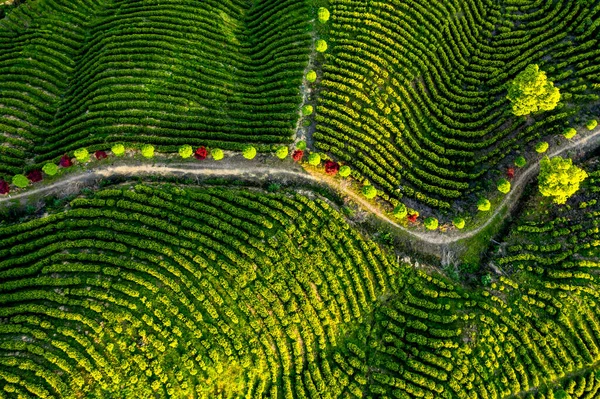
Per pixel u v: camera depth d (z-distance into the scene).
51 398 33.56
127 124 46.53
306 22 51.69
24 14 54.31
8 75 49.53
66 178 44.00
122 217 40.47
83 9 54.72
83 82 49.66
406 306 41.84
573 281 43.25
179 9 53.16
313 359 39.38
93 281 37.38
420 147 48.00
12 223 42.34
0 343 34.66
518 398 39.72
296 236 41.94
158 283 38.22
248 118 47.81
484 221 46.44
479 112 49.84
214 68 50.22
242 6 55.91
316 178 45.81
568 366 40.78
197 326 37.53
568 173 42.12
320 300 41.03
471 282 44.53
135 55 49.69
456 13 53.47
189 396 35.97
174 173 44.84
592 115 49.62
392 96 48.59
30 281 37.06
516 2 54.78
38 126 47.84
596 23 52.12
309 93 48.62
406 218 45.50
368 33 50.97
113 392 34.81
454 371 39.28
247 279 39.69
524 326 41.72
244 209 42.78
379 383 39.31
